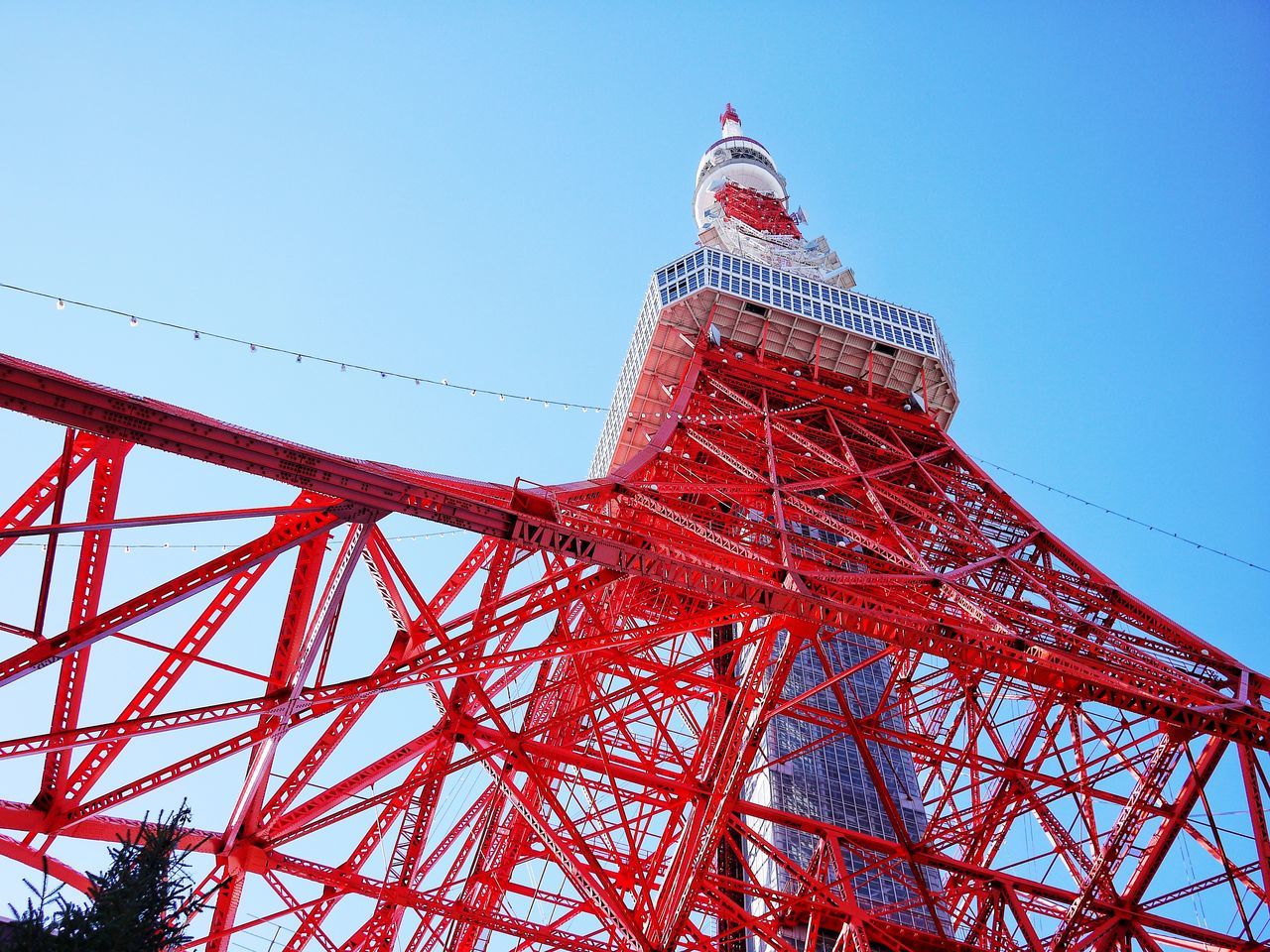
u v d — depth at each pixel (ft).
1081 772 131.44
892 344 232.53
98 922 53.11
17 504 66.44
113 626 63.46
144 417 66.80
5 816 70.54
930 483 184.55
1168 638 132.05
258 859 91.81
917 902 126.62
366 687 75.05
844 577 106.63
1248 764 101.50
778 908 141.28
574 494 104.01
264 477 71.31
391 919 100.58
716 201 360.28
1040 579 145.07
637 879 104.94
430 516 76.59
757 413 191.11
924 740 128.98
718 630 205.26
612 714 115.24
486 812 136.98
